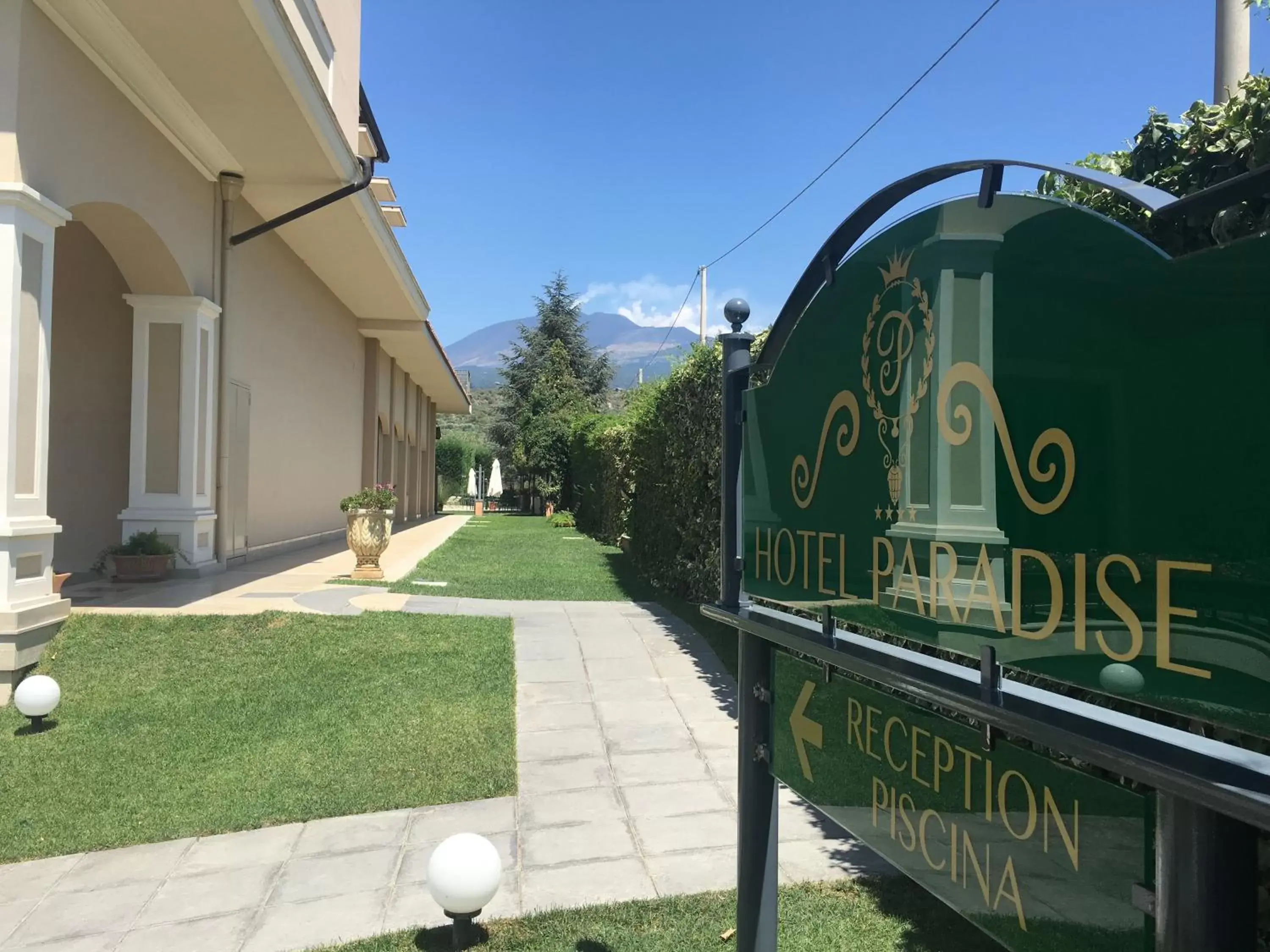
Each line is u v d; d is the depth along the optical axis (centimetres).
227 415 1080
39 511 655
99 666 640
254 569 1133
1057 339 119
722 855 391
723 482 241
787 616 219
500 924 330
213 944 326
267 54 771
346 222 1252
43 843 411
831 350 183
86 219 846
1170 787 93
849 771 182
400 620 792
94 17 696
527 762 505
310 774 484
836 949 309
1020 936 130
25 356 634
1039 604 121
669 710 595
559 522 2670
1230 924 98
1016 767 132
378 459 2219
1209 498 95
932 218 146
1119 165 237
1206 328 96
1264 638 88
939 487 144
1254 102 199
